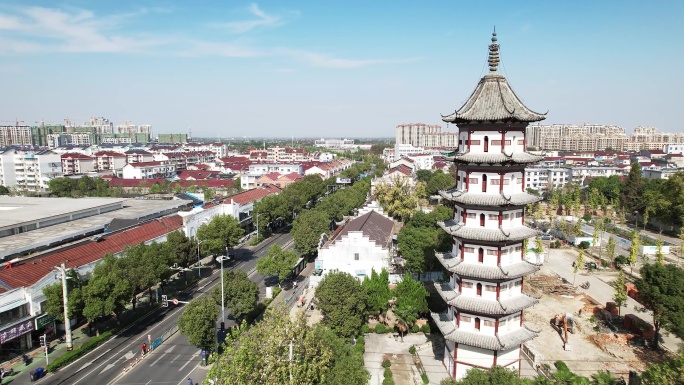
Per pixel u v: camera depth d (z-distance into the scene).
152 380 60.88
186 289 96.31
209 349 66.56
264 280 102.56
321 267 94.94
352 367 47.62
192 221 118.62
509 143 53.22
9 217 104.25
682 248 112.06
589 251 124.56
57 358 65.25
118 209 132.00
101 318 80.38
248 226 149.75
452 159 55.38
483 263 54.47
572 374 58.91
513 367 56.22
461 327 56.38
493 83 54.16
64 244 96.44
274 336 45.34
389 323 77.31
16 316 68.06
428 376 60.06
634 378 53.94
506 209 53.12
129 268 77.06
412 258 89.88
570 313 80.62
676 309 64.69
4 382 60.00
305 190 177.25
